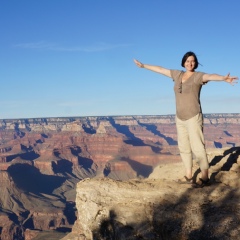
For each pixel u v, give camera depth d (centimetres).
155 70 793
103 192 806
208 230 595
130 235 673
